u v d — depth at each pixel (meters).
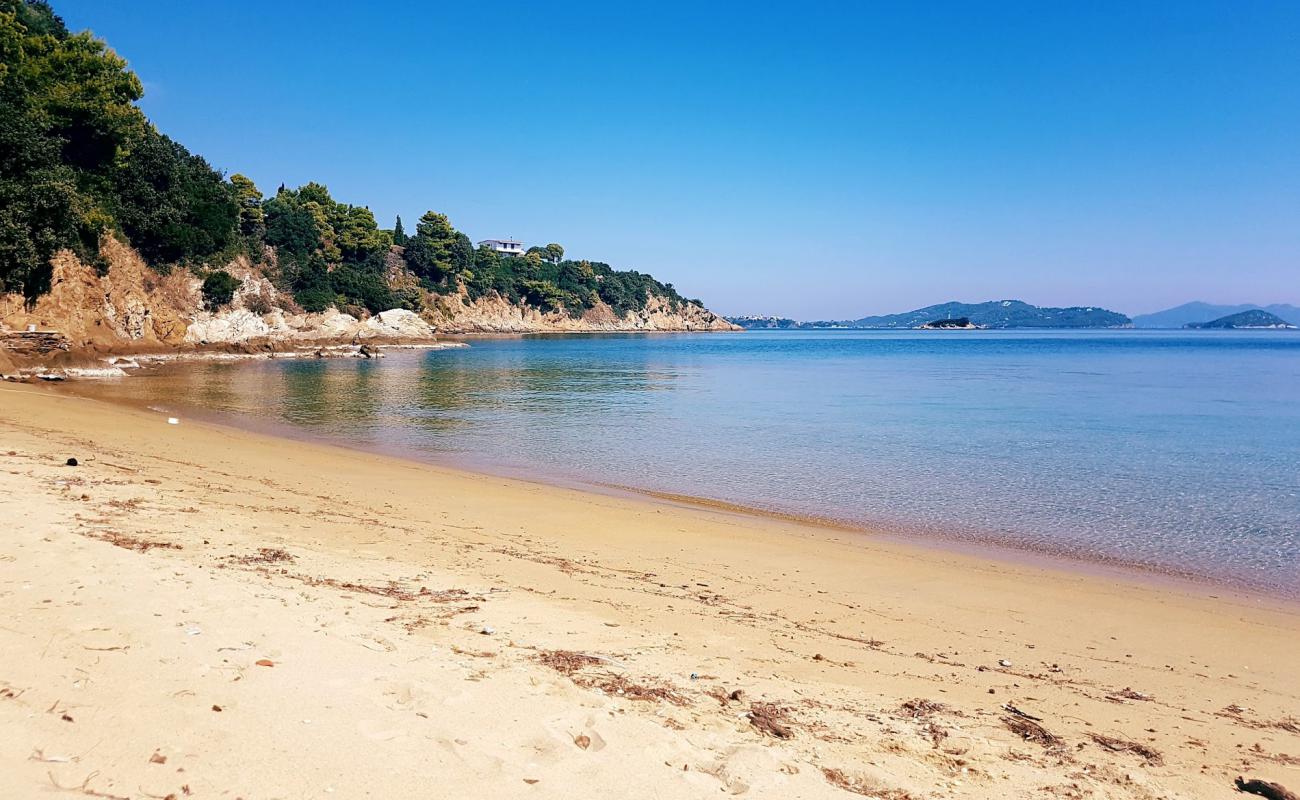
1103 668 8.20
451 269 138.75
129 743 3.96
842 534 14.57
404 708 4.91
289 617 6.52
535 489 17.73
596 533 13.43
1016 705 6.83
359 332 92.31
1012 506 17.22
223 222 72.62
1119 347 141.12
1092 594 11.21
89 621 5.60
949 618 9.72
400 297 113.44
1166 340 198.00
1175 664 8.49
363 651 5.89
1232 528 15.45
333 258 108.88
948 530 15.16
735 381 54.91
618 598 9.37
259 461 18.89
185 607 6.29
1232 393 45.69
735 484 19.31
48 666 4.73
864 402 39.97
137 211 61.53
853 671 7.39
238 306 74.06
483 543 12.04
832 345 153.00
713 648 7.66
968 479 20.12
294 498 14.44
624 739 4.89
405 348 94.06
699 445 25.33
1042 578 12.00
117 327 56.69
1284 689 7.88
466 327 139.12
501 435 27.23
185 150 74.44
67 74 54.25
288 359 72.88
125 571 7.10
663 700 5.91
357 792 3.79
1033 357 98.69
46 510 9.92
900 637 8.79
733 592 10.23
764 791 4.45
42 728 3.98
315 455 20.92
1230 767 5.83
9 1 55.66
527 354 92.81
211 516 11.59
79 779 3.57
